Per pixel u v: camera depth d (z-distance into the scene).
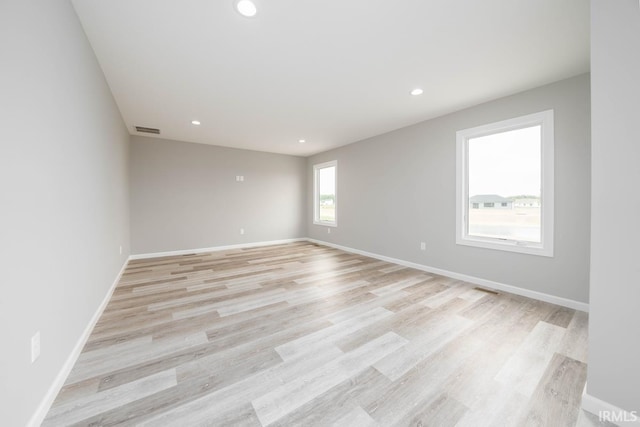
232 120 3.92
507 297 2.82
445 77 2.59
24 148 1.10
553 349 1.83
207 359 1.70
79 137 1.78
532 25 1.83
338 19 1.78
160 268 4.04
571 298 2.54
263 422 1.21
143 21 1.79
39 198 1.22
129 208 4.61
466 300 2.73
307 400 1.35
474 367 1.63
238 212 5.93
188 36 1.96
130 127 4.27
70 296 1.59
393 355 1.75
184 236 5.27
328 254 5.17
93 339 1.93
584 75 2.45
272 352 1.78
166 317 2.31
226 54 2.20
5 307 0.96
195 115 3.70
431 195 3.81
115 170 3.18
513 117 2.93
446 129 3.61
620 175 1.17
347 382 1.49
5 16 0.97
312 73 2.52
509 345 1.88
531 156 2.88
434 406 1.31
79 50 1.78
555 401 1.35
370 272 3.82
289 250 5.61
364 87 2.81
